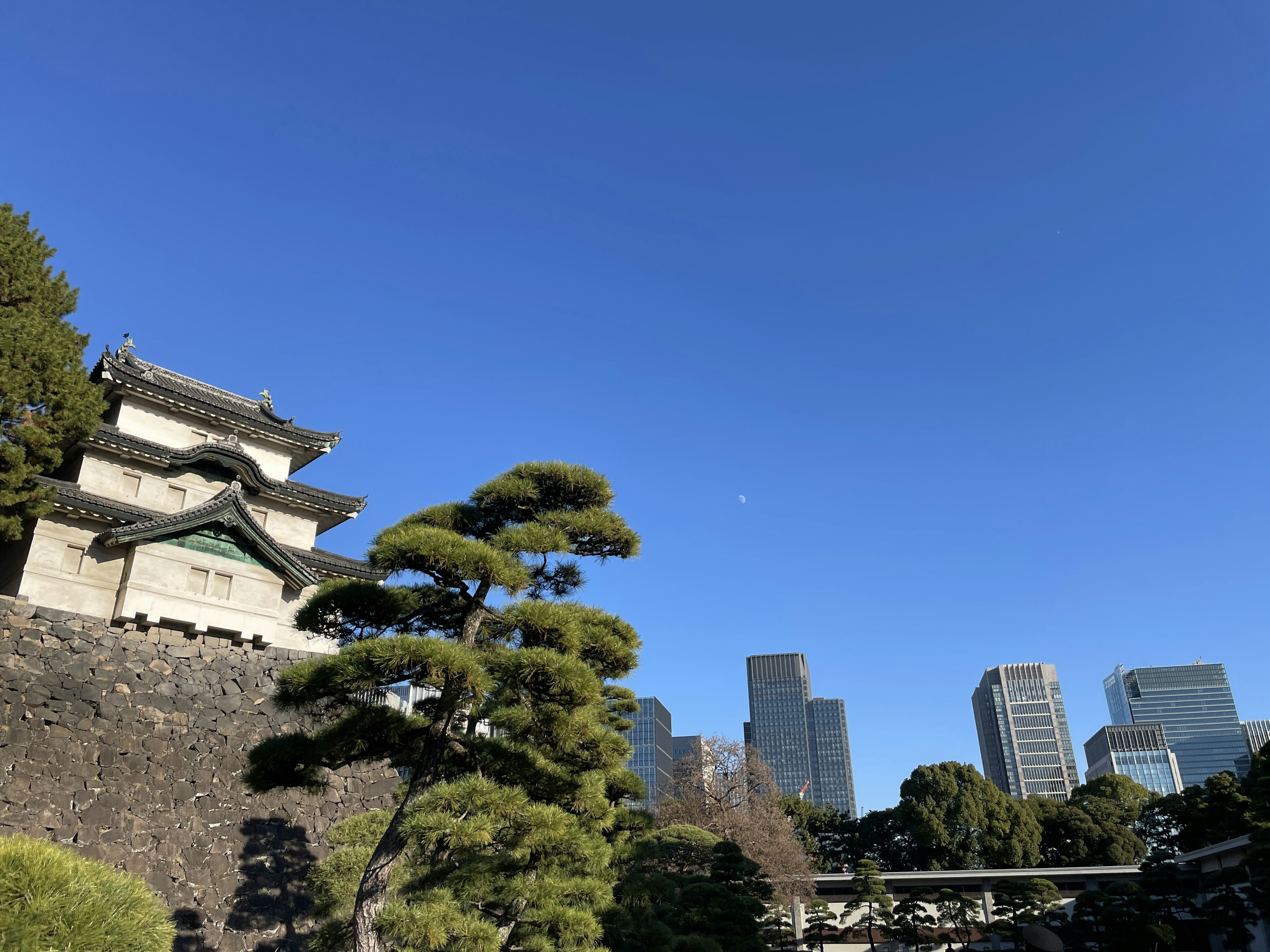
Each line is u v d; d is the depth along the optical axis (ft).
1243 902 167.12
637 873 86.22
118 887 26.91
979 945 203.82
